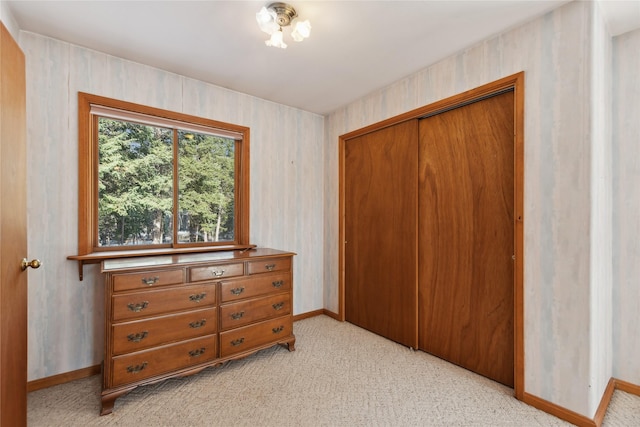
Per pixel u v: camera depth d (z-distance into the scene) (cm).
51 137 200
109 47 211
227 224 290
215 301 215
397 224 273
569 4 164
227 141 289
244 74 252
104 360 175
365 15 175
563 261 166
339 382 204
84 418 166
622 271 194
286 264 254
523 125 182
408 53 219
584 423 157
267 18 160
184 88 256
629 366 192
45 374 198
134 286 184
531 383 178
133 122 237
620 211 194
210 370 220
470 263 221
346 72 249
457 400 184
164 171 253
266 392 193
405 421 165
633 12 169
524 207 182
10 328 131
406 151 264
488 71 200
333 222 340
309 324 317
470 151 221
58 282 202
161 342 192
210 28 189
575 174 162
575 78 162
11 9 169
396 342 271
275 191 316
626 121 191
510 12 172
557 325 168
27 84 192
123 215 234
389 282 279
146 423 163
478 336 215
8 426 128
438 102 232
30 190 193
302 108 333
